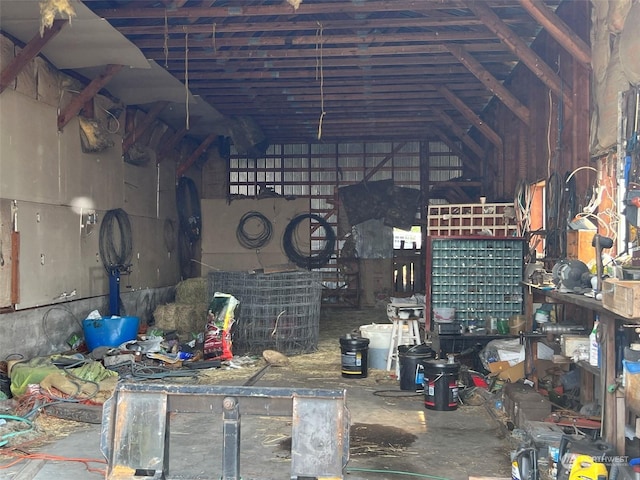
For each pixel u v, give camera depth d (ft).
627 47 16.37
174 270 42.29
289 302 28.04
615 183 17.98
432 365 18.43
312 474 9.14
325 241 49.67
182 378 22.75
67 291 26.89
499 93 28.12
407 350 21.91
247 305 27.91
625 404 12.20
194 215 46.29
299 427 9.32
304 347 28.17
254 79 33.68
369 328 25.77
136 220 35.65
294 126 45.16
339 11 22.84
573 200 20.97
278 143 50.24
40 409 17.78
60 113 26.48
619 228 16.94
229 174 50.42
